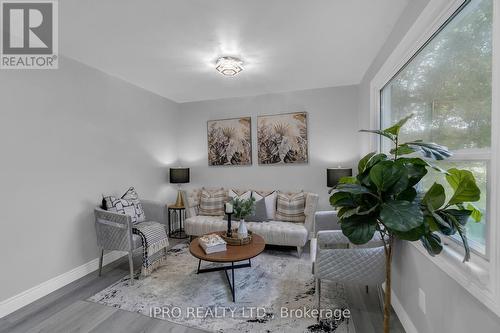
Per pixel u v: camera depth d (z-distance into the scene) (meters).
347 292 2.37
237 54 2.68
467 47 1.26
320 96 3.94
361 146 3.57
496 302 0.93
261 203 3.69
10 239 2.16
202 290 2.42
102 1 1.77
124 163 3.44
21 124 2.26
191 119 4.65
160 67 3.01
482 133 1.16
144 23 2.06
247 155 4.33
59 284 2.52
